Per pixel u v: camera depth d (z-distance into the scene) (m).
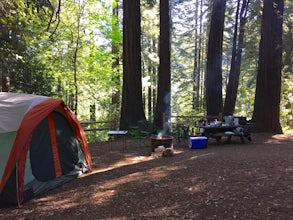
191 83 31.52
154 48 23.44
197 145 10.10
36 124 6.13
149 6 17.00
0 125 5.80
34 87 14.60
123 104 13.68
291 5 17.58
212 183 5.81
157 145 9.60
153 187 5.95
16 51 9.42
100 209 5.05
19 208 5.44
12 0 6.11
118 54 19.84
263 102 13.36
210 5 23.05
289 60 18.45
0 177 5.57
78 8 16.58
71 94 18.50
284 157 7.75
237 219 4.10
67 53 17.27
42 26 13.84
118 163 8.64
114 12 21.14
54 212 5.11
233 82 19.42
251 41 20.70
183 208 4.71
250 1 18.50
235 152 8.90
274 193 4.92
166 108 13.72
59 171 6.85
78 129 7.68
